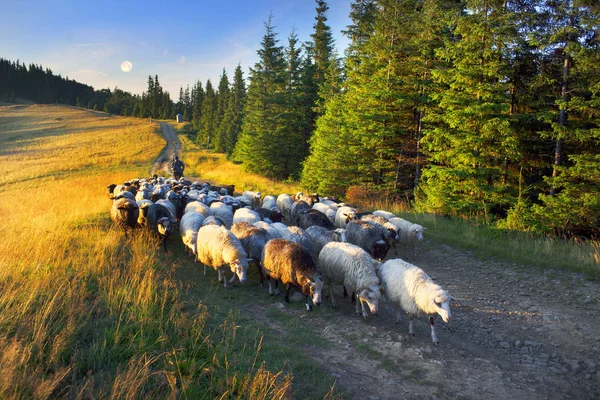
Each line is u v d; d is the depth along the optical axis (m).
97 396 3.95
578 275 10.16
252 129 37.09
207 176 34.91
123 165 41.31
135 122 96.75
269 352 5.75
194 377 4.72
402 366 5.92
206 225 9.62
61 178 31.98
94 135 67.62
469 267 11.38
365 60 22.75
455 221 15.73
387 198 20.48
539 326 7.76
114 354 4.83
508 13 13.98
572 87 14.18
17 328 4.84
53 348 4.54
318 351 6.17
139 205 12.63
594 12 12.18
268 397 4.40
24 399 3.62
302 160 35.59
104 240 9.80
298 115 36.47
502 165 16.78
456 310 8.59
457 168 15.96
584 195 12.46
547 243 12.12
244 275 8.10
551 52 14.48
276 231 10.31
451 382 5.62
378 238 10.27
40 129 75.38
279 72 36.12
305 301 8.19
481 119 15.10
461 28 15.59
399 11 21.73
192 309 7.01
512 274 10.66
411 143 21.61
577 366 6.41
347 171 23.61
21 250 8.02
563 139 14.00
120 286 6.91
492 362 6.43
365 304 8.27
